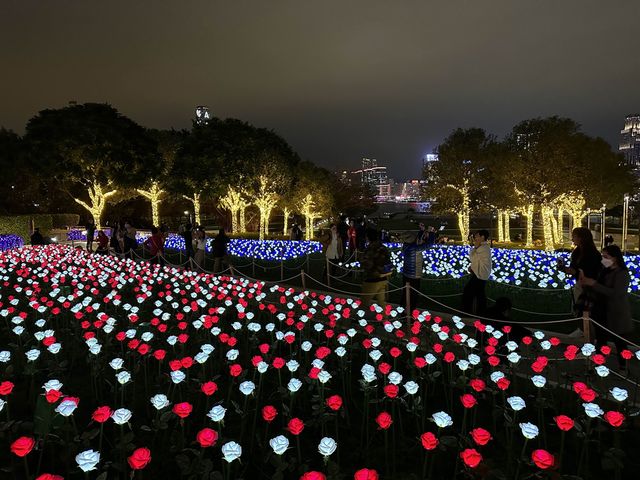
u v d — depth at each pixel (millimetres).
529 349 7105
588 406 3787
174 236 32219
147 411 4891
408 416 4973
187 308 8383
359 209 65750
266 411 3656
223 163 34344
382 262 8938
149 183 34625
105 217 44406
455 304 10906
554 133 25375
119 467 3531
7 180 35406
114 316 9305
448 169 31859
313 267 17766
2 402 3818
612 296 6270
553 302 10820
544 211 26953
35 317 8844
